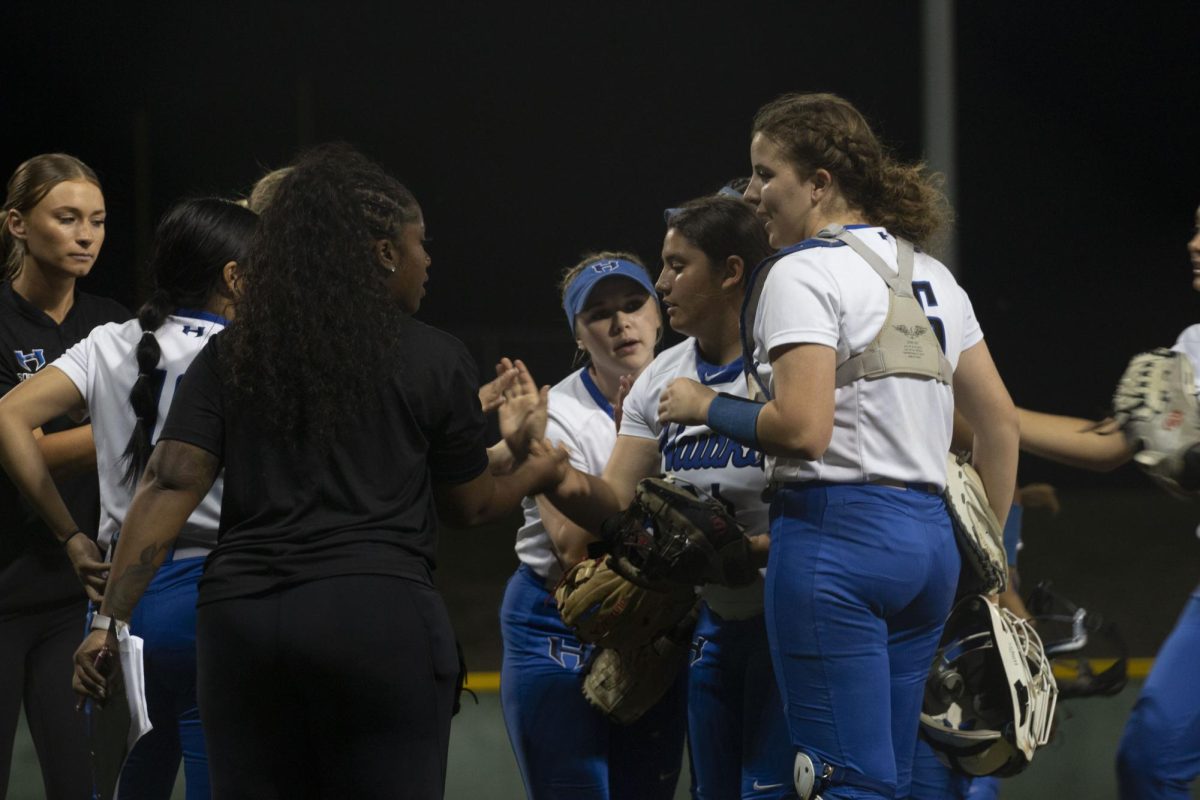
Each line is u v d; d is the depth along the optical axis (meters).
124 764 11.39
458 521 10.91
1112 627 15.30
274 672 9.70
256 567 9.81
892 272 10.72
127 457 12.05
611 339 13.70
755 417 10.31
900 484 10.59
